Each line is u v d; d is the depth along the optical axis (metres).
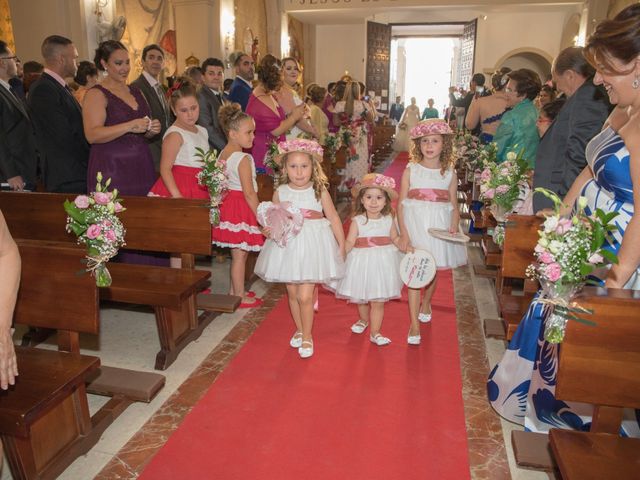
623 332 1.65
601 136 2.08
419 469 2.32
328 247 3.19
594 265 1.73
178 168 3.89
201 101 5.23
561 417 2.25
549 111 3.88
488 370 3.22
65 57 3.88
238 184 3.86
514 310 3.08
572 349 1.69
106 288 3.14
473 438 2.55
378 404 2.82
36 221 3.62
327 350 3.44
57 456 2.25
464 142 7.50
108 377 2.82
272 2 16.17
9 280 1.56
